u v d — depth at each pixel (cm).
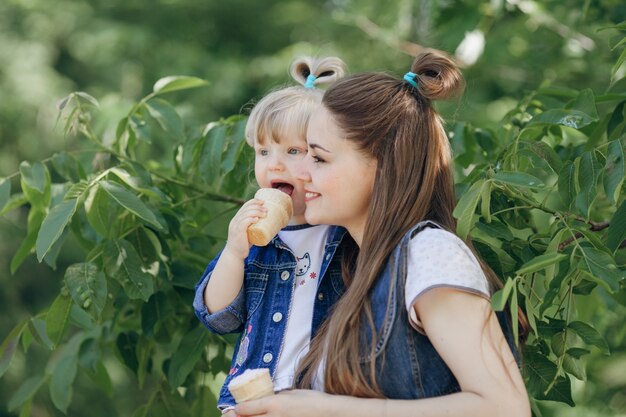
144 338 318
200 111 773
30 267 782
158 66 812
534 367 248
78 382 700
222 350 315
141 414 313
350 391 201
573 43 461
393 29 570
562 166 247
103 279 273
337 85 221
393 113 216
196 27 863
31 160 801
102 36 808
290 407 200
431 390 199
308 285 230
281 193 233
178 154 328
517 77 534
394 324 200
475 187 217
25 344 298
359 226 222
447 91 224
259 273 236
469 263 200
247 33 875
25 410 333
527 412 190
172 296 302
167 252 300
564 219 240
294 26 855
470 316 193
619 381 505
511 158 257
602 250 229
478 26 432
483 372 189
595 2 396
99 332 328
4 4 843
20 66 807
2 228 777
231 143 301
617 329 395
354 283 209
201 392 321
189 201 322
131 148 321
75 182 305
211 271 246
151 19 855
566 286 233
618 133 274
